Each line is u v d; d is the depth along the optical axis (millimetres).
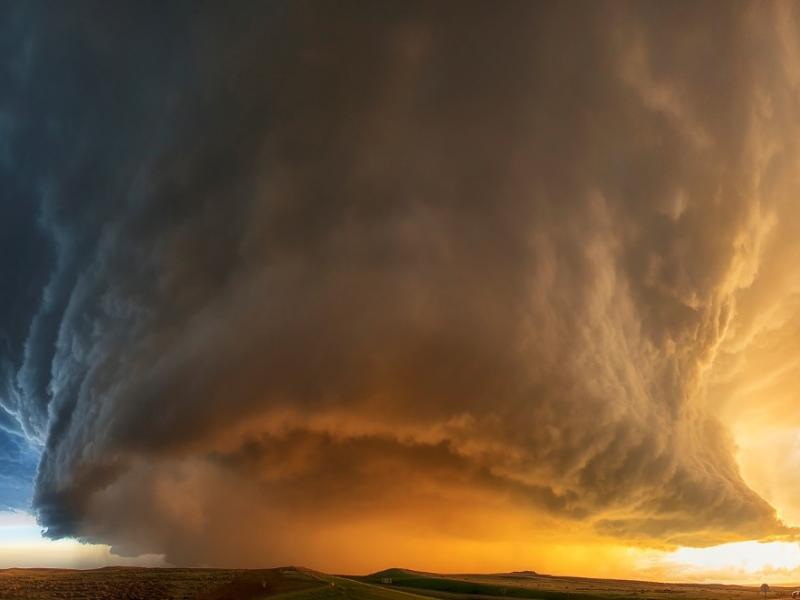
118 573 120312
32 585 104812
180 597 97312
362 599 103750
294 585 108938
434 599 117562
